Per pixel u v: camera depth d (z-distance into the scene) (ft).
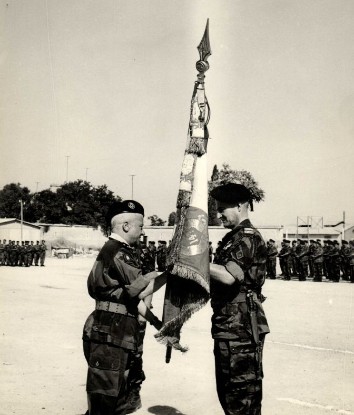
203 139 13.46
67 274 82.79
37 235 188.75
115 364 12.07
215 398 17.74
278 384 19.53
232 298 12.62
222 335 12.54
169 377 20.48
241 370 12.36
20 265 111.75
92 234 198.08
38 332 29.43
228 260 12.44
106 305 12.36
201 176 13.25
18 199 249.14
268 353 24.81
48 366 21.86
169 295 12.48
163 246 81.82
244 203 13.10
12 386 18.99
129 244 12.88
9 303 42.98
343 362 23.00
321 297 50.96
